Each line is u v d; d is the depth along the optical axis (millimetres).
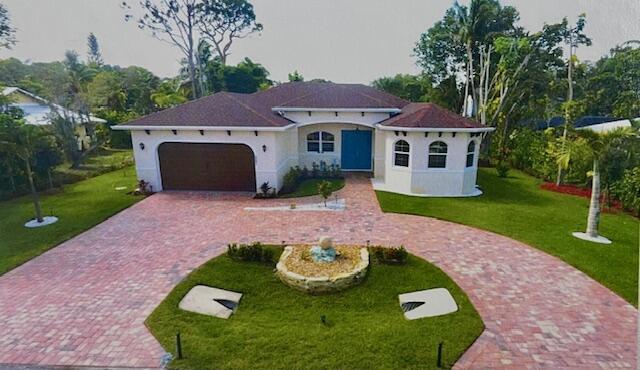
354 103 22156
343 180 22141
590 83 39844
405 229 13859
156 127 18234
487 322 8188
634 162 17266
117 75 57219
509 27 33656
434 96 42688
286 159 21547
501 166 25250
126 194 19312
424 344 7402
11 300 9109
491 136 31781
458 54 40344
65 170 25906
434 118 18781
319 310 8773
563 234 13516
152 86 61094
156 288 9602
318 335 7703
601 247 12320
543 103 35719
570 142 14477
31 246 12445
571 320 8289
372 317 8469
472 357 7098
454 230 13820
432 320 8234
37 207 14805
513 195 19594
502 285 9789
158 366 6855
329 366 6797
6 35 32406
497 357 7105
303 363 6863
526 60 28938
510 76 29938
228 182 19609
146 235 13352
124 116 40250
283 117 21781
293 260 10641
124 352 7234
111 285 9781
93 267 10844
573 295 9328
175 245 12398
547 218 15391
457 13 35375
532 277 10227
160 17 46812
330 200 17859
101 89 43344
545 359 7070
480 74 33875
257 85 51688
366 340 7516
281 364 6840
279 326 8086
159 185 19672
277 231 13609
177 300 8992
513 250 12008
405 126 18406
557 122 42656
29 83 37344
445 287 9664
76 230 13906
